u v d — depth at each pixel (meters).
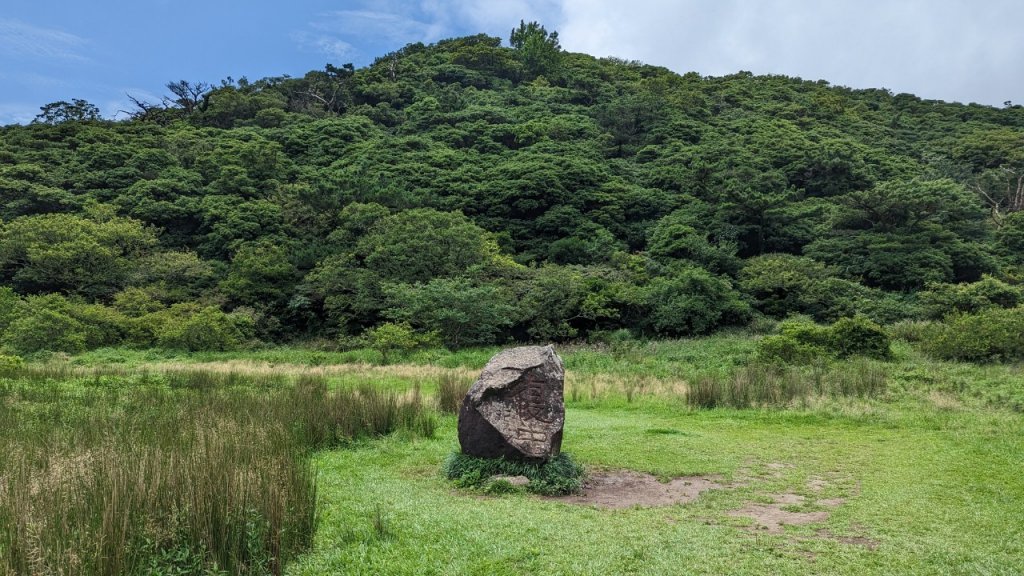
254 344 34.66
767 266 39.91
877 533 6.40
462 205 49.94
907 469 9.45
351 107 78.69
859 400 16.12
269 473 6.03
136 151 52.28
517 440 8.66
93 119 68.25
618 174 58.47
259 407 11.48
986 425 12.97
